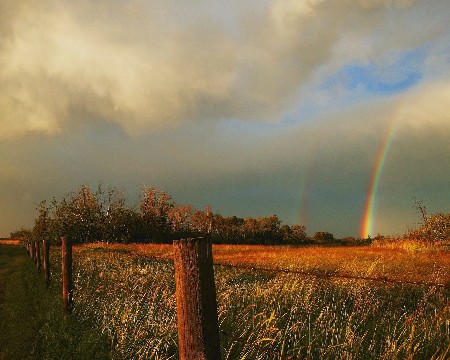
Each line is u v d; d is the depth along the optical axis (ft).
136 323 21.95
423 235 104.99
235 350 18.11
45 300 31.89
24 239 206.39
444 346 18.22
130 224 202.28
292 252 92.63
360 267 46.19
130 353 19.04
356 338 18.85
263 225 314.35
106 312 24.45
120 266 47.39
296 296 28.14
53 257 68.44
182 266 10.22
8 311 32.07
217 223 291.17
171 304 22.77
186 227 231.09
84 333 22.62
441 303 26.13
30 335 24.35
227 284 36.17
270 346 17.81
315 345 18.92
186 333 10.22
